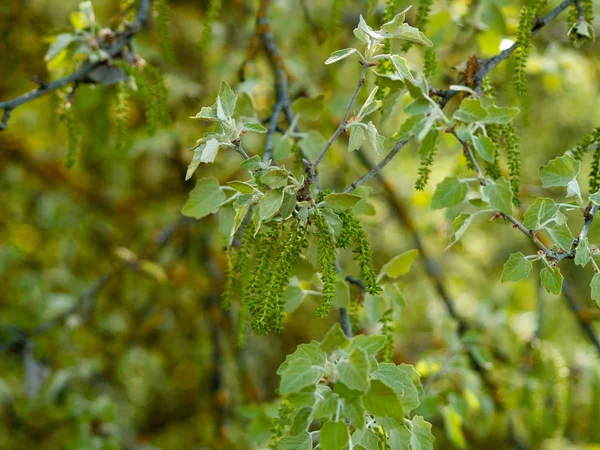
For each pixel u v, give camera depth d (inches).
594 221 138.4
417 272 211.8
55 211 208.5
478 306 160.6
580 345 159.9
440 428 186.9
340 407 61.6
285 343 232.8
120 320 200.1
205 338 209.8
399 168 184.9
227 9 175.0
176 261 178.4
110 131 133.3
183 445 232.5
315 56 167.9
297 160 96.8
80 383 177.2
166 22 105.0
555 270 75.5
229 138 70.2
